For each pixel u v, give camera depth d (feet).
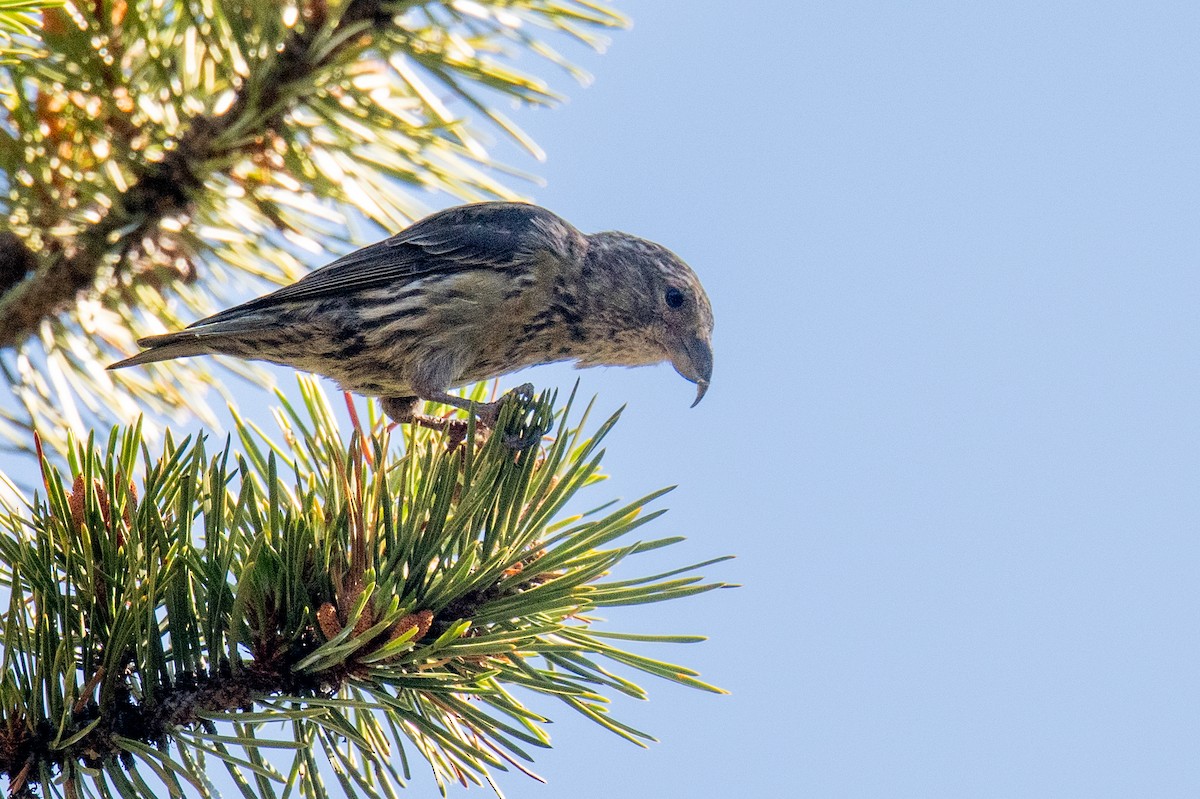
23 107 26.66
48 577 19.60
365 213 28.94
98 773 18.45
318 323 33.17
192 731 19.02
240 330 31.27
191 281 29.84
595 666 20.12
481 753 19.67
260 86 27.45
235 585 20.30
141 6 27.84
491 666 20.47
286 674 19.84
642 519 21.31
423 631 19.77
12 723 18.67
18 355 28.58
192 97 28.89
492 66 28.73
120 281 28.99
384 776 19.42
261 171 28.73
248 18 27.81
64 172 27.61
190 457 20.35
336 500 21.21
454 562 21.94
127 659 19.52
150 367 31.24
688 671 20.20
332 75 27.55
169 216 28.43
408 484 23.68
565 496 22.04
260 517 21.01
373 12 28.32
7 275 28.37
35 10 21.36
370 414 27.12
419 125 28.89
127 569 19.74
